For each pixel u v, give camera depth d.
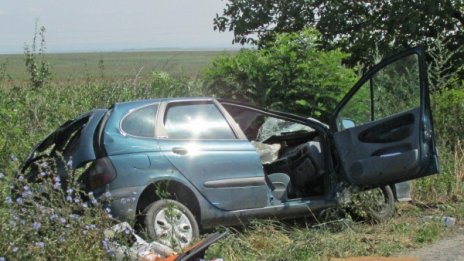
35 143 10.22
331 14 17.02
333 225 8.14
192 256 5.60
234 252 7.14
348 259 7.00
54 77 16.11
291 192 8.41
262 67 11.70
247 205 7.72
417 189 9.98
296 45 11.66
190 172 7.40
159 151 7.31
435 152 8.08
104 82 13.66
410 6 16.31
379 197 8.74
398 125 8.20
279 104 11.62
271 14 17.78
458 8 16.45
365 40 16.66
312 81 11.55
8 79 15.34
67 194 6.78
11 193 6.73
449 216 9.00
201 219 7.45
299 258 7.05
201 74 12.53
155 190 7.29
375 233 8.17
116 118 7.34
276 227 7.98
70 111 12.34
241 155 7.74
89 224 6.03
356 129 8.39
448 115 11.89
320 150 8.52
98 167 7.06
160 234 6.97
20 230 5.69
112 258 5.87
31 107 12.10
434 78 13.09
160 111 7.55
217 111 7.88
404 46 16.66
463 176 10.59
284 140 8.98
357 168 8.30
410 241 7.86
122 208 6.91
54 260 5.65
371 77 8.62
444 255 7.32
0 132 10.36
